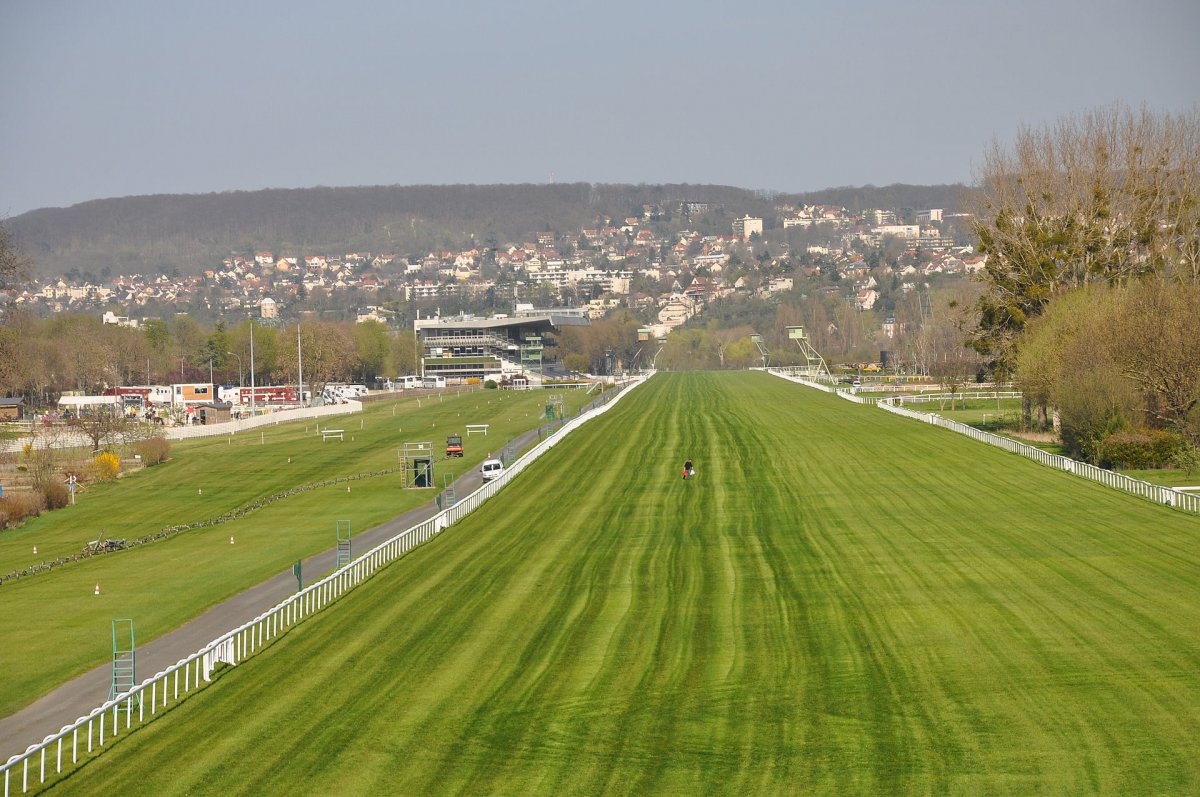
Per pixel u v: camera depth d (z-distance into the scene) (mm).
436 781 44312
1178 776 43031
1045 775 43531
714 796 42594
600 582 75375
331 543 102500
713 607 68250
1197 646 57312
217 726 50688
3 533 119750
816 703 51625
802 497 106562
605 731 48906
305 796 43281
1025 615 64062
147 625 75562
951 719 49250
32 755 49156
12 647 71125
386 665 58406
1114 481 105312
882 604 67562
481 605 70000
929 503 100625
